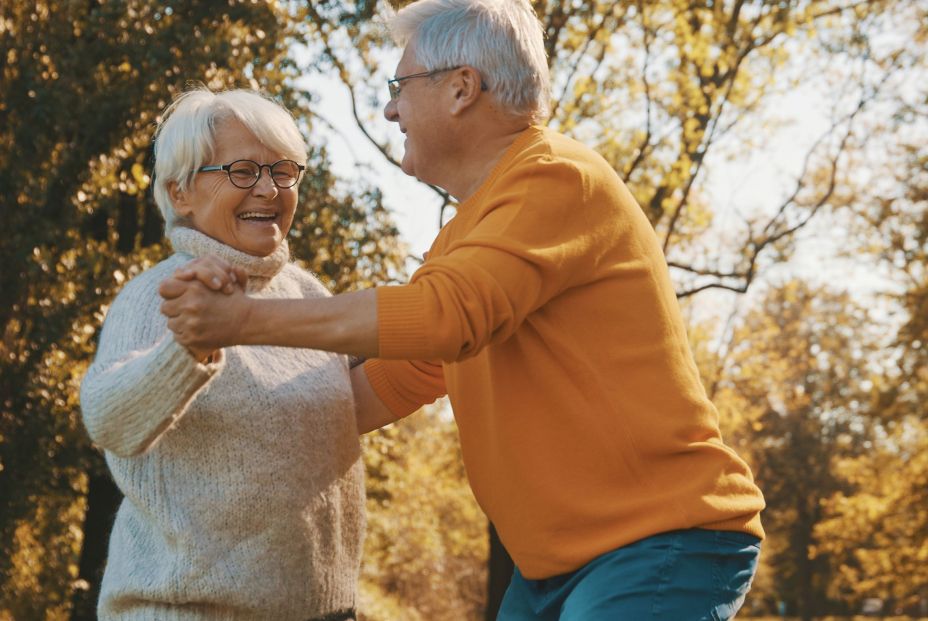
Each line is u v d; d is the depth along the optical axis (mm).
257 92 2410
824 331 34156
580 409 2068
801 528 35656
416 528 18016
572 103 11008
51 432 8930
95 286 8703
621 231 2121
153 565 2193
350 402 2449
